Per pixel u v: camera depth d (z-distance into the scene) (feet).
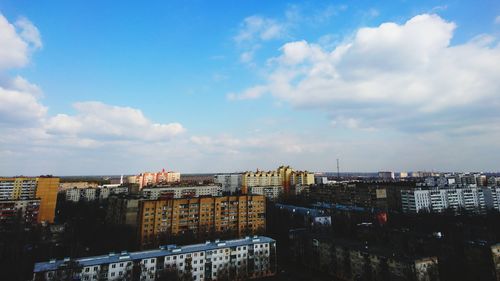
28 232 556.92
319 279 400.67
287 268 450.71
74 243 542.57
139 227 526.57
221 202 585.22
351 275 382.22
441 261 383.45
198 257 380.37
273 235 633.20
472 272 363.97
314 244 451.94
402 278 319.06
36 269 303.89
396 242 469.98
